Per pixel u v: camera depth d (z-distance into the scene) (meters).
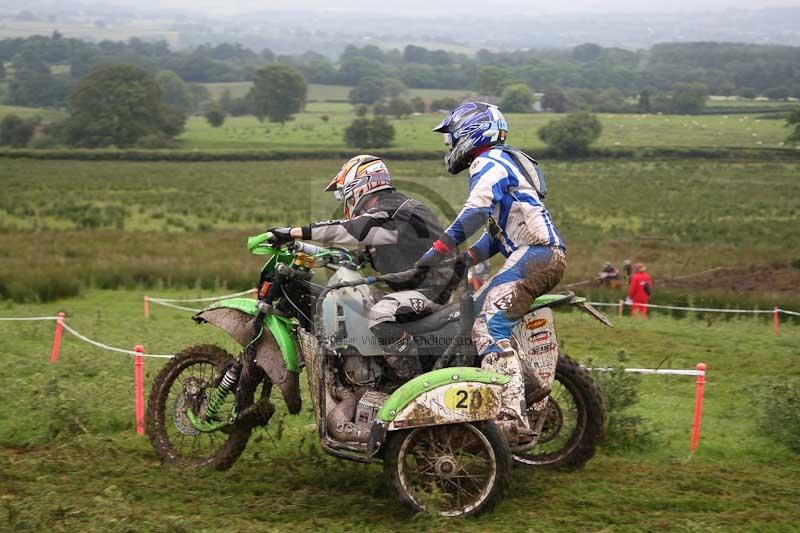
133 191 91.00
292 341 7.87
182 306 22.86
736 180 108.12
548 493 7.82
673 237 53.78
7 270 26.08
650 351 17.47
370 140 171.75
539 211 7.38
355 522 7.07
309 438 9.56
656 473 8.57
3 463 8.30
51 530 6.45
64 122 186.12
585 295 24.98
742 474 8.66
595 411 8.29
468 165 7.75
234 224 59.38
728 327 21.16
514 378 7.32
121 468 8.23
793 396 10.47
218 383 8.31
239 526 6.81
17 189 89.06
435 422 7.02
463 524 6.99
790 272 32.31
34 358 14.73
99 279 26.34
